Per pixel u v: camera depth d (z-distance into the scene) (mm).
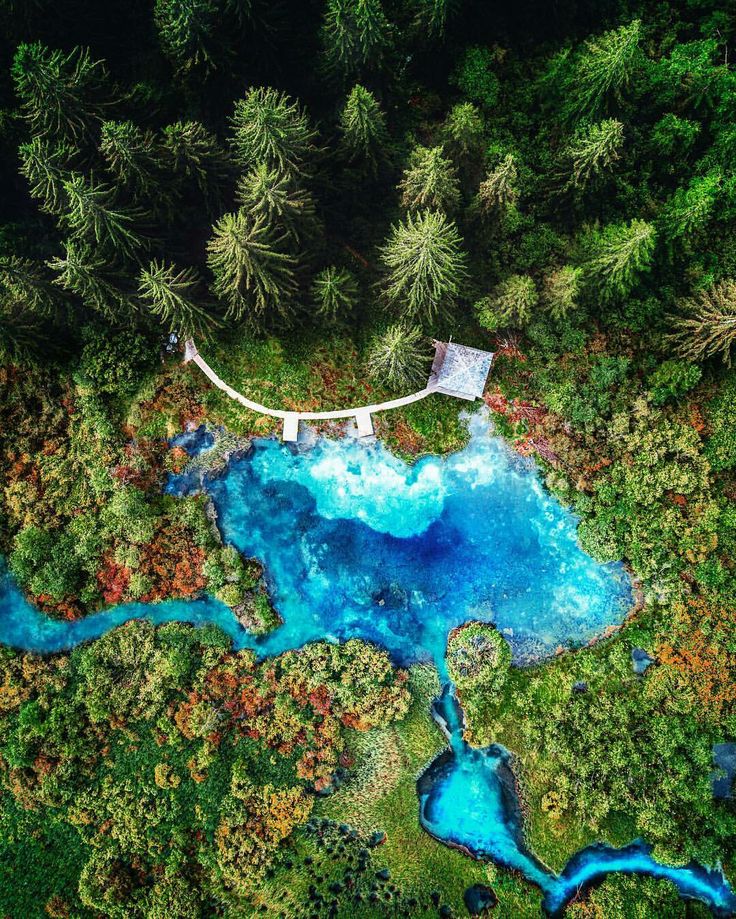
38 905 36875
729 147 35531
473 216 34344
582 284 35781
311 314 36344
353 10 30266
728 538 37219
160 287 29844
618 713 37250
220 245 29469
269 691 38531
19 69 28375
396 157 35656
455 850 38438
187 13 29781
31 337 34812
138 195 32031
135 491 38250
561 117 36438
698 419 37125
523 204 37875
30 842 37500
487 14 37656
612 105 34094
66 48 34844
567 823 37344
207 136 31531
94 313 36750
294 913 37250
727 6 37781
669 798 36281
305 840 38156
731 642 36219
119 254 32094
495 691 38375
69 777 37438
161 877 37094
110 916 36594
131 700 37969
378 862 38188
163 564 38531
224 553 38531
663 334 36625
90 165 31688
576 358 38156
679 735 36438
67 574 37875
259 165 29672
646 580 37938
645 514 37844
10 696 37844
